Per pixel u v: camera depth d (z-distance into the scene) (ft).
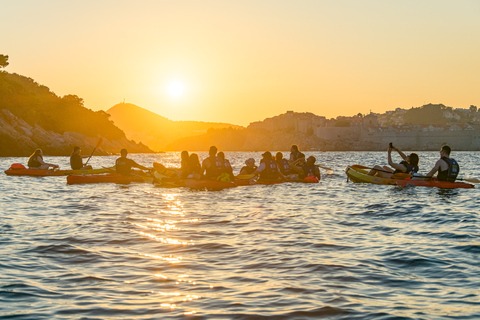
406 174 60.03
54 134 402.31
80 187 59.88
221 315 15.23
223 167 60.39
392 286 18.33
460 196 48.44
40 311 15.62
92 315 15.28
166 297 17.08
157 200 46.65
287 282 18.92
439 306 15.94
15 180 69.31
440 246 25.21
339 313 15.33
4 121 330.75
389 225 32.07
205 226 31.68
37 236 27.94
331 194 51.29
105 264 21.71
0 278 19.35
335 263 21.74
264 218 35.06
